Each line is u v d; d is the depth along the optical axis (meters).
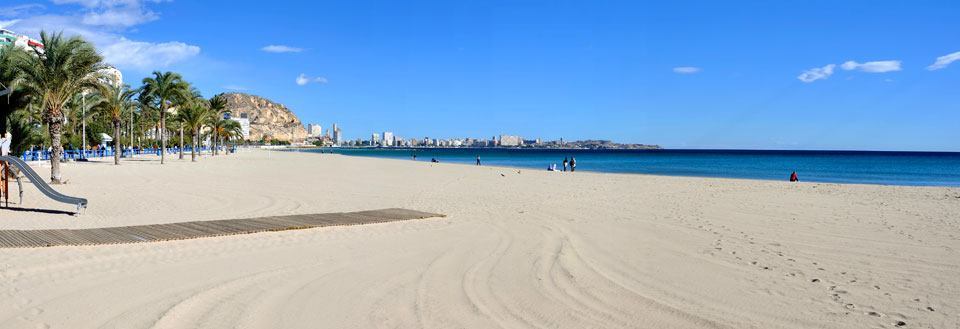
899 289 6.87
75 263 7.50
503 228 11.68
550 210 15.16
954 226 12.35
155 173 29.92
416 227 11.62
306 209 14.77
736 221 13.09
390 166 48.38
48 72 21.67
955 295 6.61
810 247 9.70
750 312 5.95
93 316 5.41
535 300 6.34
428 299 6.31
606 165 76.00
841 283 7.16
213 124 75.38
